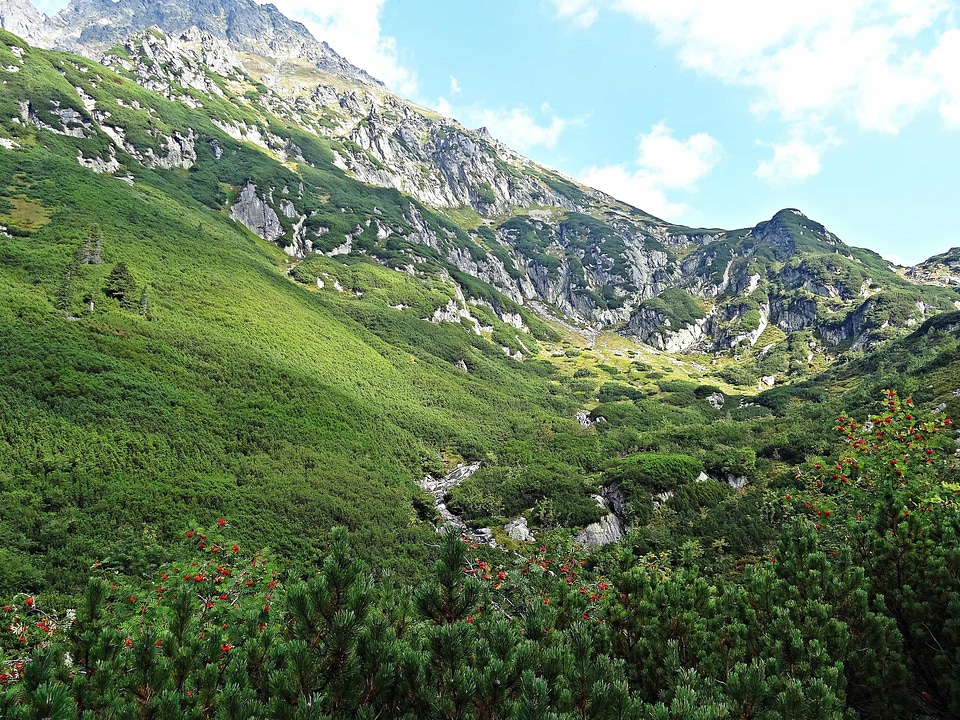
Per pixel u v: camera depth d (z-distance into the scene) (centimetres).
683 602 1066
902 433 1728
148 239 9806
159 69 19825
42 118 12681
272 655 789
